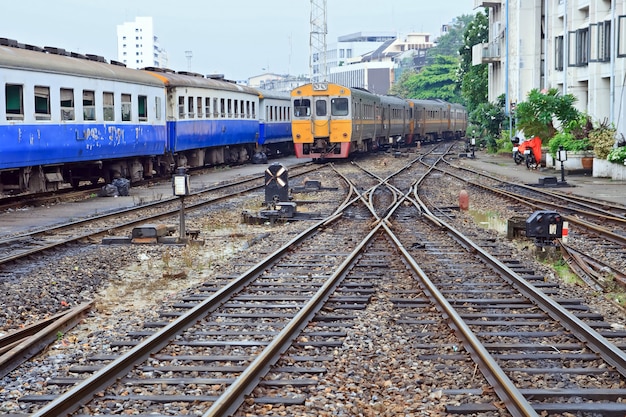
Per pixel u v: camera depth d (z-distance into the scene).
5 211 20.62
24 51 21.58
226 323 8.88
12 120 20.39
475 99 69.12
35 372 7.25
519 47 51.81
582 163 32.28
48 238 15.63
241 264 12.83
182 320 8.53
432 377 6.90
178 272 12.25
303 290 10.67
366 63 165.00
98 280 11.77
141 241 15.15
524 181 29.77
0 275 11.79
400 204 21.75
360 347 7.90
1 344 8.12
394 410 6.10
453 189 27.36
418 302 9.86
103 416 5.99
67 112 23.20
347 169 37.81
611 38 32.19
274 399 6.28
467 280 11.28
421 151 57.19
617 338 8.20
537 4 51.50
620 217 17.72
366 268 12.27
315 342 7.96
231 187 28.16
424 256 13.37
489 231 16.77
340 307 9.62
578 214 19.05
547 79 44.62
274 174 20.50
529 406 5.68
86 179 27.11
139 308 10.04
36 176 22.69
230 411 5.95
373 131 46.88
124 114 27.05
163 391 6.59
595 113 35.56
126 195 25.39
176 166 34.03
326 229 16.91
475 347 7.30
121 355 7.59
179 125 32.47
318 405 6.22
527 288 10.18
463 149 61.09
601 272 11.88
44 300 10.27
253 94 43.56
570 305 9.67
